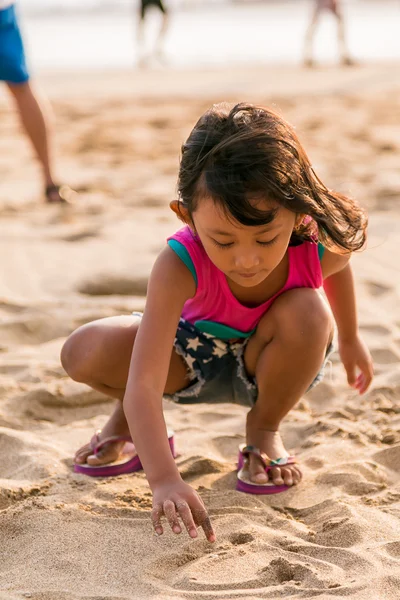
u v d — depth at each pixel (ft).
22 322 14.71
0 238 20.07
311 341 9.23
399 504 9.11
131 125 38.14
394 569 7.70
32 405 12.04
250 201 7.55
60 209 23.27
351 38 98.37
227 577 7.75
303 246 9.30
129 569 7.95
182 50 87.45
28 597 7.35
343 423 11.33
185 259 8.95
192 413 11.99
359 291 16.22
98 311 15.28
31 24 153.89
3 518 8.79
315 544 8.29
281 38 101.24
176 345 9.77
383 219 20.90
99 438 10.34
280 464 9.80
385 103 42.86
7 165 30.42
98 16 198.39
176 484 8.00
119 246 19.45
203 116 8.25
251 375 9.98
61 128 37.83
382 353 13.50
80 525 8.70
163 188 25.81
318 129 35.17
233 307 9.32
